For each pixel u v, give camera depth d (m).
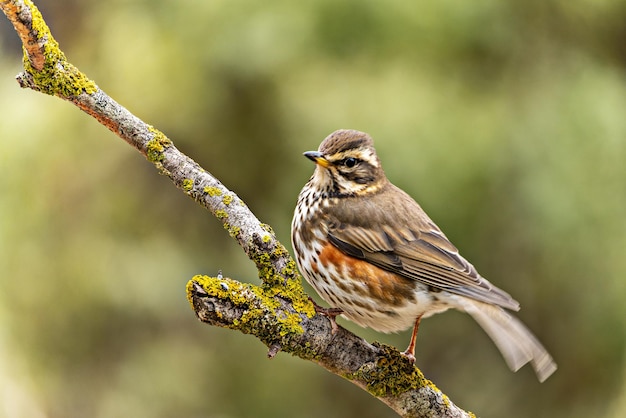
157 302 14.64
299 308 6.99
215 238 14.94
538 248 13.79
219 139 14.34
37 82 7.06
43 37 6.91
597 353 14.30
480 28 14.13
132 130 7.25
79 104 7.20
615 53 15.31
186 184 7.25
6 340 14.61
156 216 15.00
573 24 15.10
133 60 14.35
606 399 14.42
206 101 14.17
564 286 14.09
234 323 6.79
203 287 6.73
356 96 13.38
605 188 13.82
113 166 14.89
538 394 14.96
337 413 15.20
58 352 14.72
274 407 14.86
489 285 8.33
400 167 13.02
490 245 13.72
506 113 13.92
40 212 14.74
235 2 13.98
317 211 8.80
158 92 14.23
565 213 13.63
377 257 8.53
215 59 14.00
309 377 14.94
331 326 7.08
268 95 13.97
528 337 7.46
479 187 13.31
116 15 14.81
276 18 13.78
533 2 14.88
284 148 13.98
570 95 14.32
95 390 14.70
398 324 8.64
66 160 14.80
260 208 14.34
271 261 7.02
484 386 15.29
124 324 14.86
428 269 8.49
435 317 15.20
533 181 13.66
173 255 14.78
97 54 14.80
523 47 14.68
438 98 13.48
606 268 13.87
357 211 8.73
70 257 14.74
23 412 14.36
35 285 14.70
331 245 8.62
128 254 14.80
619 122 14.13
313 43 13.70
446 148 13.18
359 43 13.69
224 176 14.46
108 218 14.88
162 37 14.35
